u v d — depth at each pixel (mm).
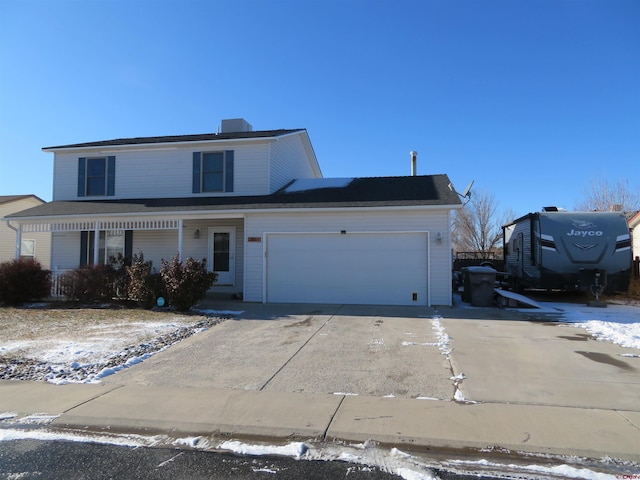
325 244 13484
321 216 13484
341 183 16703
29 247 24844
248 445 4281
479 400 5289
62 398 5500
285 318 10758
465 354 7332
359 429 4539
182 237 14930
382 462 3932
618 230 14008
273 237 13773
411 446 4211
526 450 4070
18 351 7621
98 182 17016
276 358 7215
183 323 10070
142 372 6547
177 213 14062
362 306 12797
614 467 3789
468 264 22891
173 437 4477
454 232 36125
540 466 3818
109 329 9453
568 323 10102
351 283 13320
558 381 5949
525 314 11375
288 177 18094
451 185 14719
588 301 14352
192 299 11781
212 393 5641
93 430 4668
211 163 16172
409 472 3752
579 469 3756
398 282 13062
